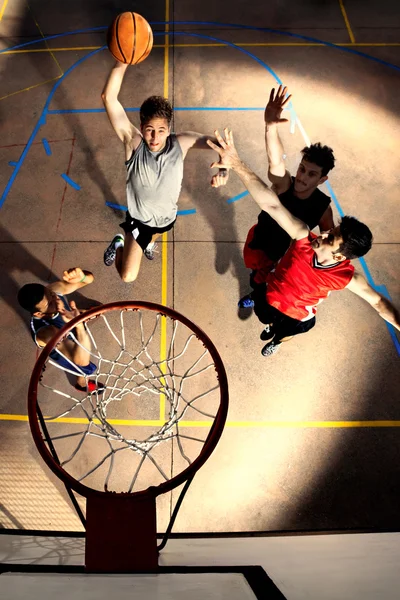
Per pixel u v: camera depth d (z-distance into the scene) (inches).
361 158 242.5
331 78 265.3
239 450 184.9
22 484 178.4
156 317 205.5
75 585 104.5
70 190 231.5
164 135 151.6
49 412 188.2
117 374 194.5
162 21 281.0
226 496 177.8
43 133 245.1
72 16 282.8
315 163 147.9
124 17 166.1
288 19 284.8
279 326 173.0
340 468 183.6
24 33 276.8
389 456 185.8
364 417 191.6
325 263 143.9
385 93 261.9
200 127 247.9
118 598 95.0
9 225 223.0
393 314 149.4
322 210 164.1
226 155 130.7
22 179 233.9
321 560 129.8
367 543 150.5
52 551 146.8
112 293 210.2
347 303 210.8
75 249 219.1
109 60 267.9
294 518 176.1
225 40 275.6
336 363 200.2
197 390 193.8
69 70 264.1
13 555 140.8
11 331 202.7
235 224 224.2
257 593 98.5
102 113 250.5
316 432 188.5
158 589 102.0
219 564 126.8
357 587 102.5
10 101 254.1
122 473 179.5
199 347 200.4
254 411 191.3
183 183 231.5
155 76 261.4
